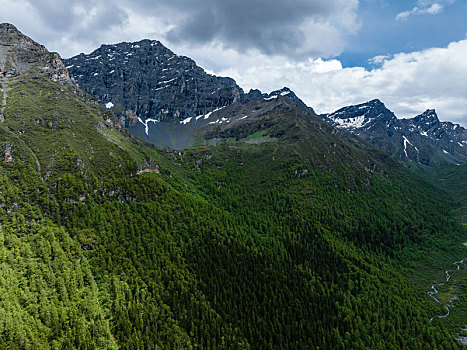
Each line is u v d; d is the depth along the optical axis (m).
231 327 155.25
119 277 156.25
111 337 133.38
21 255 140.00
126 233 180.50
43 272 136.88
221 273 179.38
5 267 128.62
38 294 128.38
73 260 151.62
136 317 141.12
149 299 151.12
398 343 155.00
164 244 184.00
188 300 158.75
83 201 184.38
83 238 163.88
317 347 153.00
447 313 181.75
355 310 170.50
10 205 158.62
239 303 168.12
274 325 160.75
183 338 143.25
